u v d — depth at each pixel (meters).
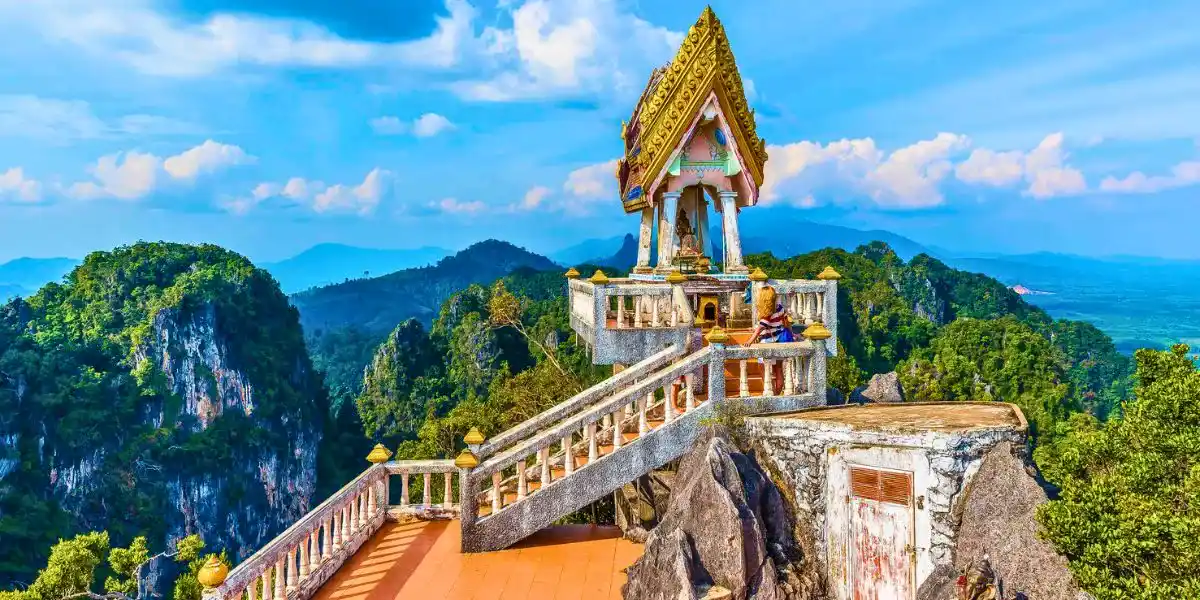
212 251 146.62
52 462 104.88
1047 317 168.25
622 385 13.61
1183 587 6.99
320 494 133.00
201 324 124.62
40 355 116.12
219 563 8.05
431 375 140.62
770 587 9.41
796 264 136.38
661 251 16.17
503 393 36.69
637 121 18.38
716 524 9.58
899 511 9.52
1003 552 8.57
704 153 15.88
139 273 136.00
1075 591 7.82
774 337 12.19
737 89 15.55
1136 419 9.13
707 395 12.75
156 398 119.19
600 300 13.99
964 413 10.55
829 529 10.16
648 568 9.72
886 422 10.04
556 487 11.62
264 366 131.75
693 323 13.67
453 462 13.18
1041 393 89.69
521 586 10.46
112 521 104.56
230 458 117.81
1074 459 9.64
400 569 11.07
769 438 10.85
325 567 10.63
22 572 91.56
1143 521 7.45
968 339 105.50
